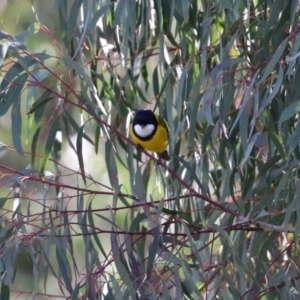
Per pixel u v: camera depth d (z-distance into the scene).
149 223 8.07
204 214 8.58
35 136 8.10
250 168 7.88
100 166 16.02
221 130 7.98
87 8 7.67
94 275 7.07
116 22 7.58
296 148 6.83
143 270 7.33
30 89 7.99
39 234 7.29
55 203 7.85
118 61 9.41
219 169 9.10
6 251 7.08
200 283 8.63
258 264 7.66
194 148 8.02
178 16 8.05
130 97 8.77
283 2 7.11
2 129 15.85
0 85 7.31
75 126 8.38
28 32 7.57
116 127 8.97
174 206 8.39
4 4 15.59
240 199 8.20
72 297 7.00
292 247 8.58
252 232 8.45
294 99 6.77
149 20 8.58
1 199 7.44
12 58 7.90
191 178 8.40
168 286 7.81
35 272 7.21
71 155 15.88
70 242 7.33
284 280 7.21
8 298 7.48
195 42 8.30
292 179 7.22
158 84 8.94
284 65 7.23
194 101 7.11
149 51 9.18
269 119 7.23
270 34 7.19
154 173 10.60
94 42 8.30
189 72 8.05
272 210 7.82
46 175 8.20
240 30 7.71
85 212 7.38
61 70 13.16
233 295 7.23
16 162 15.82
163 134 8.55
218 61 8.42
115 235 7.09
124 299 6.89
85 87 7.97
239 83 8.00
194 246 6.88
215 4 7.87
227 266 8.49
